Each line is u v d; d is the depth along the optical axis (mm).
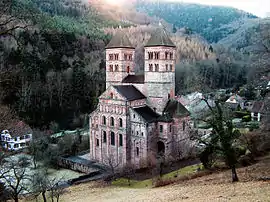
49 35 185625
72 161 109375
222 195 46344
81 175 99938
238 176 57969
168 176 77375
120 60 111562
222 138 54562
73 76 176750
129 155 101750
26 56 158375
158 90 102250
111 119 104625
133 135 100062
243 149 73875
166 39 101625
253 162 70312
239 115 161000
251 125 123500
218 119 55219
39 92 161000
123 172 90375
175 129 98625
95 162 109500
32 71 158875
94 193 74000
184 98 181500
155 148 99688
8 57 149625
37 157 111125
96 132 110188
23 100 148000
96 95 174875
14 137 120438
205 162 71500
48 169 107812
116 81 113938
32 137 125562
